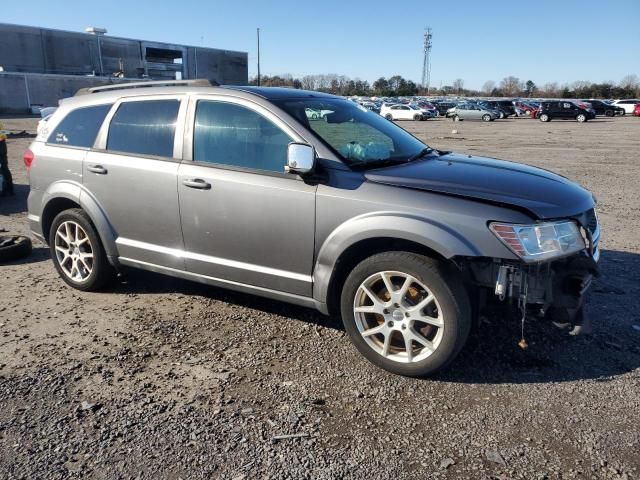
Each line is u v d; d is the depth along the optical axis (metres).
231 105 4.14
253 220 3.95
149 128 4.55
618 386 3.45
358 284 3.62
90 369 3.70
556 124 38.84
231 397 3.36
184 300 4.91
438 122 43.69
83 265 5.11
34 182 5.30
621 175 12.67
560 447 2.88
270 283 4.02
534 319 4.39
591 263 3.37
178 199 4.29
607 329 4.24
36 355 3.90
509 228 3.22
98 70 65.69
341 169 3.70
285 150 3.87
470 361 3.78
